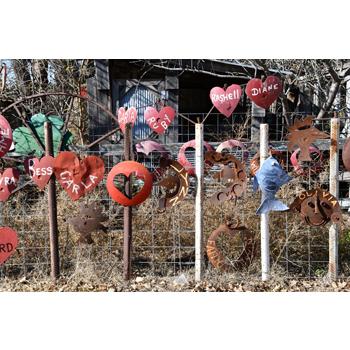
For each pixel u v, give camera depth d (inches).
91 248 188.2
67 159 160.4
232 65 335.0
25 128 172.7
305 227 190.1
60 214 198.2
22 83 303.6
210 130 351.9
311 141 163.2
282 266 184.1
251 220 192.4
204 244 190.1
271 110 368.8
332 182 163.3
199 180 167.2
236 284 166.2
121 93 318.0
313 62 287.4
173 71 314.5
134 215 204.2
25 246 189.5
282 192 195.5
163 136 313.6
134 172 160.1
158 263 188.5
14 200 202.5
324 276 173.2
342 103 319.6
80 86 325.7
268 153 165.3
